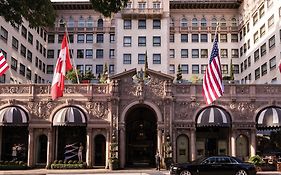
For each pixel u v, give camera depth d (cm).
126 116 4462
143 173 3616
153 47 7844
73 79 6147
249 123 4284
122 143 4291
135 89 4384
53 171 3859
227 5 8462
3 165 4091
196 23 8550
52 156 4325
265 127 4338
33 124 4316
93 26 8519
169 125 4288
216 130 4512
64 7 8462
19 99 4372
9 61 6188
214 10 8544
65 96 4375
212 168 2828
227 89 4366
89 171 3831
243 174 2822
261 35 6862
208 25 8519
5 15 2659
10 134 4519
